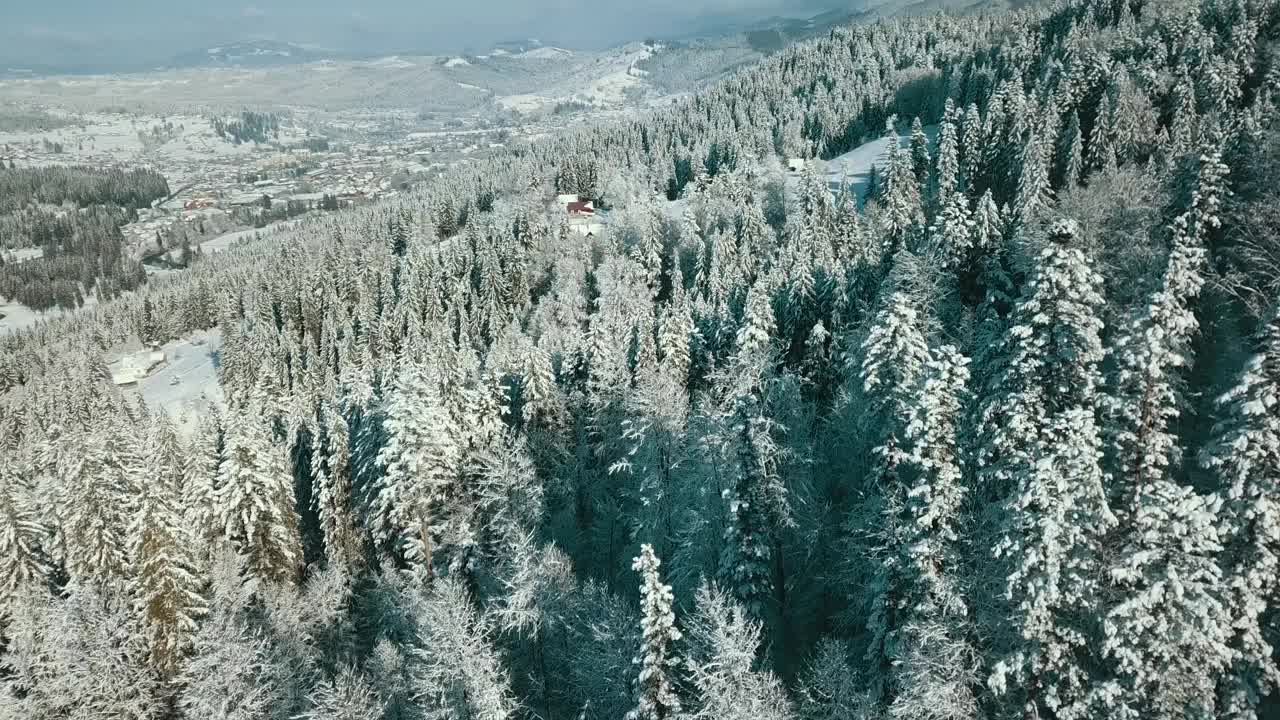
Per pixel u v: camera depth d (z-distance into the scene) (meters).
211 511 49.50
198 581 41.28
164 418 77.19
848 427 39.38
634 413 45.19
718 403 45.41
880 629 27.16
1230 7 97.69
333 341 117.50
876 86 166.25
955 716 22.84
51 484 55.94
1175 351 27.80
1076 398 27.14
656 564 24.25
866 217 95.12
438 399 47.97
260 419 75.81
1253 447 21.80
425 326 109.12
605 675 29.72
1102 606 21.94
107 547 44.97
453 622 29.11
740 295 74.00
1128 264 42.69
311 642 43.06
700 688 26.03
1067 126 88.81
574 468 49.69
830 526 35.38
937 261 52.69
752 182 130.50
